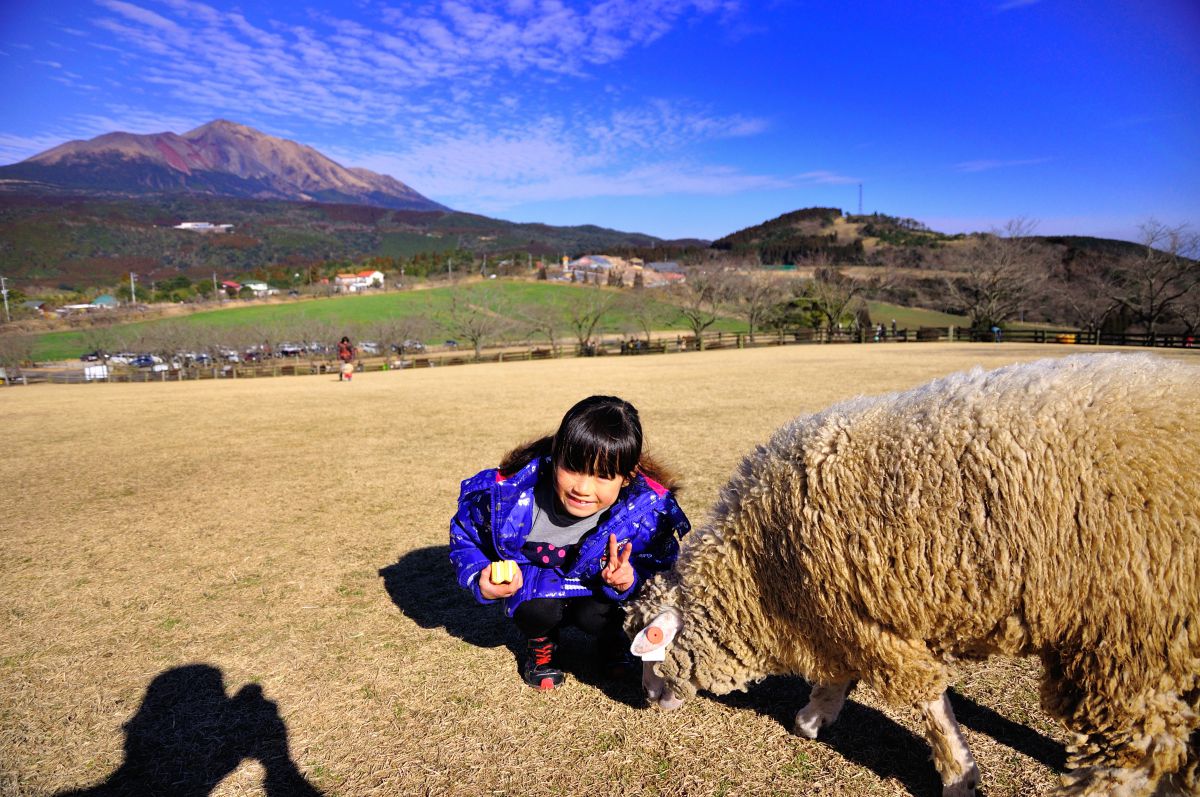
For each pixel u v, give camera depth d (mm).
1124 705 1677
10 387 29609
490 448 8250
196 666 3039
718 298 51969
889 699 2064
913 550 1859
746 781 2229
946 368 18344
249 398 16375
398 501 5902
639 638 2270
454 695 2775
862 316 55625
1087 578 1670
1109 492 1662
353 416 11906
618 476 2406
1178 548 1585
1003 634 1868
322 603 3730
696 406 11336
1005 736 2428
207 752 2426
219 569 4301
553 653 2957
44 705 2738
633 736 2486
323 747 2445
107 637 3344
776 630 2238
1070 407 1789
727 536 2311
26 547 4844
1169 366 1852
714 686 2406
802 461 2115
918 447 1912
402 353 56312
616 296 63750
